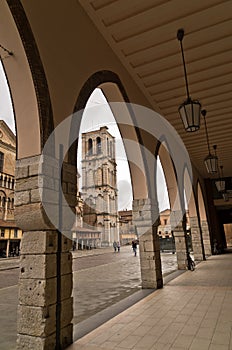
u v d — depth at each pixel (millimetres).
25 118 2934
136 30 4555
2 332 3561
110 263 13750
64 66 3393
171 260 13562
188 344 2748
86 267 12055
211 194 15625
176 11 4270
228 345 2674
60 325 2748
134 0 4023
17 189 2869
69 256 3049
